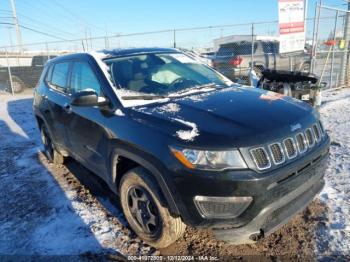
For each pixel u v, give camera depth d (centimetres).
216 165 234
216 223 242
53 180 470
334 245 285
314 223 317
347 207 338
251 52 1212
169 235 275
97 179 461
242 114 274
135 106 307
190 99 316
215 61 1288
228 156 234
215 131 247
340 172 422
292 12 838
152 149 258
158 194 265
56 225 347
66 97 419
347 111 773
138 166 290
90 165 381
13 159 578
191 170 237
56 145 484
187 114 277
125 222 344
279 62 1258
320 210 337
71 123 395
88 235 325
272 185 239
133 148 275
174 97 328
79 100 304
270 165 241
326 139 302
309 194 284
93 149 352
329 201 352
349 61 1209
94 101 311
